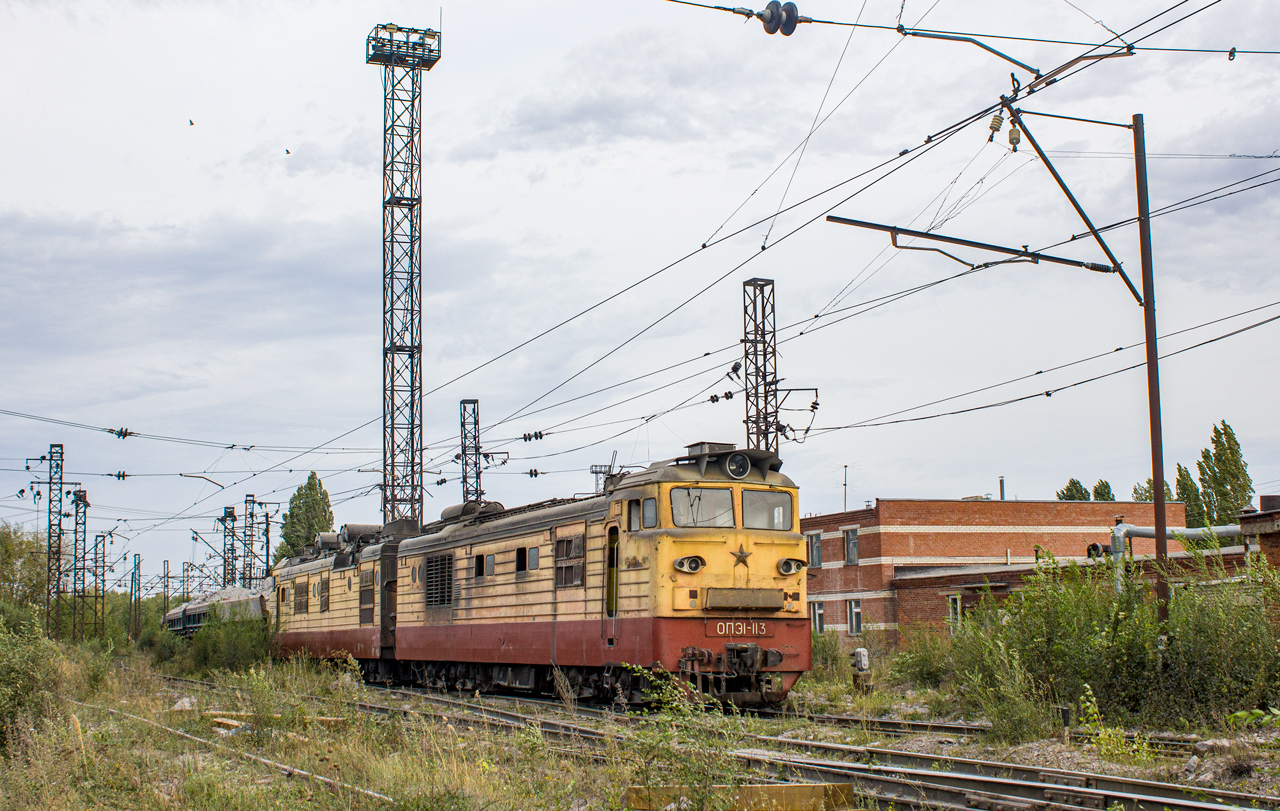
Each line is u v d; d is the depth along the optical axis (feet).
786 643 55.72
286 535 239.30
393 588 89.30
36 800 34.47
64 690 56.03
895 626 122.52
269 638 116.06
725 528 55.52
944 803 29.63
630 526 56.59
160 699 67.51
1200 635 45.16
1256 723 40.73
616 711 55.42
